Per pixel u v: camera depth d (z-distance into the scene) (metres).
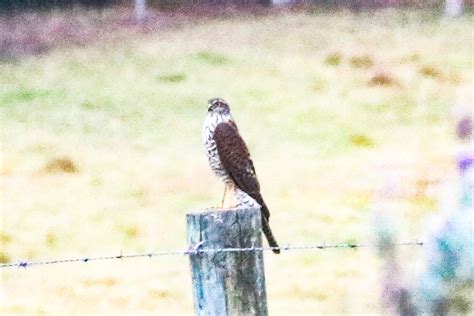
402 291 3.04
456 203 3.04
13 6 43.34
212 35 39.41
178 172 23.91
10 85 32.62
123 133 28.00
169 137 27.67
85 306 15.57
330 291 15.43
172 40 38.62
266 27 40.62
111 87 32.50
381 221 3.16
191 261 5.00
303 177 23.16
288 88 32.38
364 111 29.58
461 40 37.41
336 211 20.34
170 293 16.12
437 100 30.42
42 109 30.17
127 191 22.44
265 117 29.39
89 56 36.31
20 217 20.69
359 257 17.12
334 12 43.75
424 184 20.62
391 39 38.09
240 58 35.97
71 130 28.17
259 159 25.22
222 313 4.98
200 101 31.27
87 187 22.77
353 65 34.56
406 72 33.47
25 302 15.69
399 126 27.97
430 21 41.00
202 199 21.86
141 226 20.16
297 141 26.89
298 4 45.25
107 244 19.14
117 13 43.22
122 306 15.55
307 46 37.47
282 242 18.58
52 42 38.38
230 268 4.96
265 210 7.25
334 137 27.14
